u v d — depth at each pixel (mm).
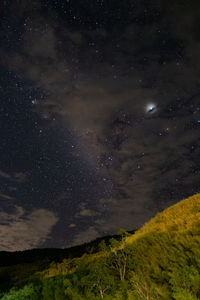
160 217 14766
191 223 9258
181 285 4992
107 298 5992
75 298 6527
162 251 7633
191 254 6480
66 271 12000
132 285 6316
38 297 7652
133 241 10148
